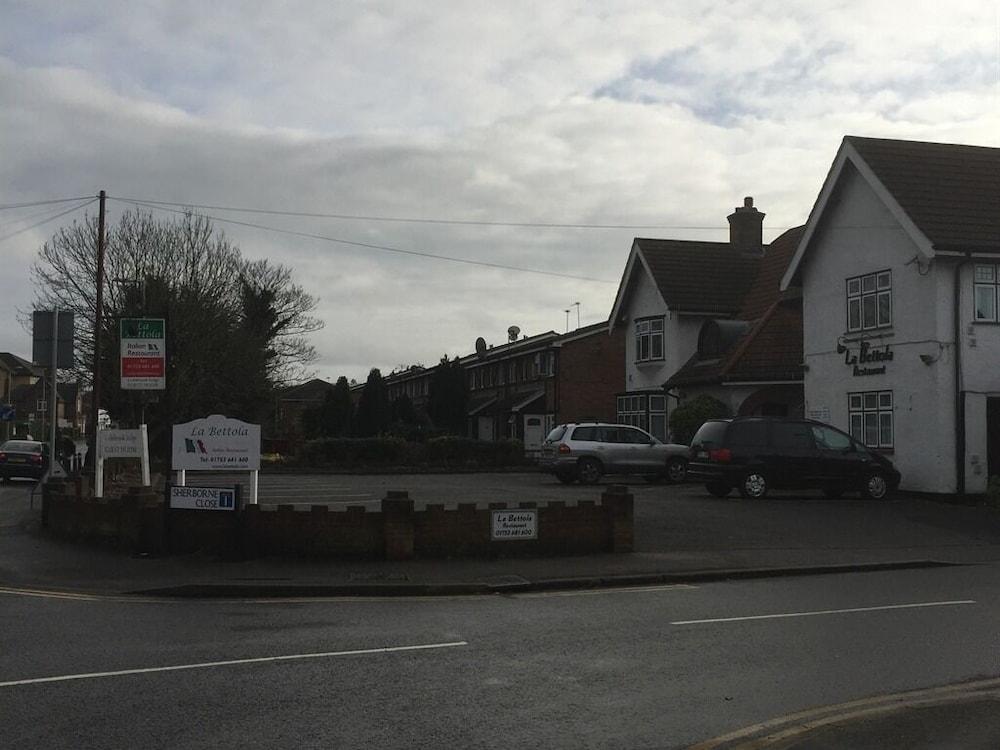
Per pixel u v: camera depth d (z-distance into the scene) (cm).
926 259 2273
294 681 755
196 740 607
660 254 3612
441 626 993
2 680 752
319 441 3747
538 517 1494
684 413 2978
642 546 1584
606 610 1097
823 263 2675
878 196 2402
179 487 1472
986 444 2256
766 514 1958
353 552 1440
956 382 2252
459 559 1448
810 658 849
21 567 1372
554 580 1288
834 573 1427
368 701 699
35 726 634
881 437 2434
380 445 3759
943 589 1258
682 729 643
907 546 1642
